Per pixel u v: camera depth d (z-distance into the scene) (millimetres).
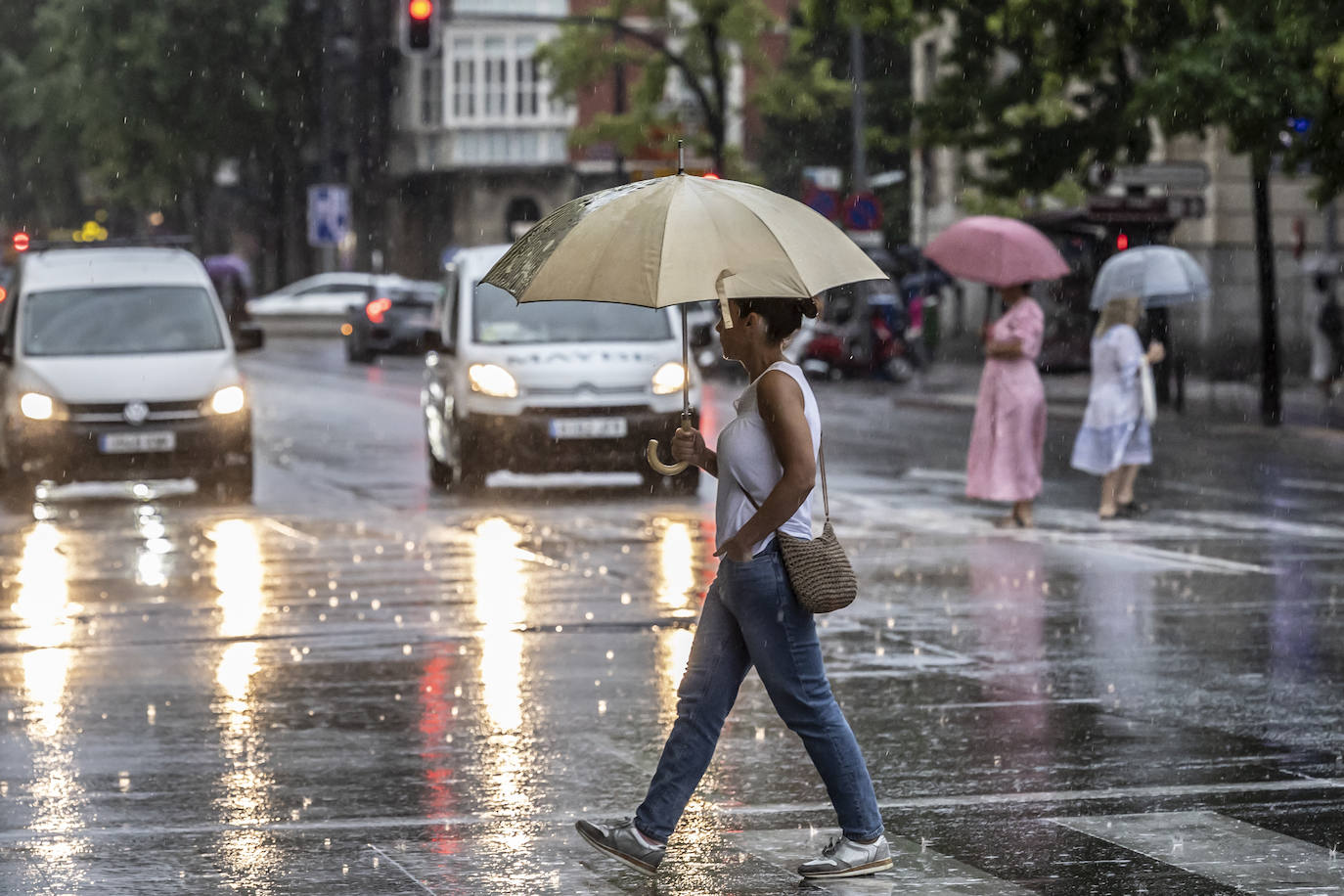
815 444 12195
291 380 80438
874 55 123062
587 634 22547
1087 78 58438
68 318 37750
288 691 19266
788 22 135250
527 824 14117
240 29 135250
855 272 12031
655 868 12461
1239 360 79812
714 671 12484
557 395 37875
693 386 61250
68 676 20031
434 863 12984
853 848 12578
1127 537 31797
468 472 38500
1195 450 50031
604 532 32500
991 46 64625
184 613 24000
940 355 101500
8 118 142750
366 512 35906
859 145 81125
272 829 13938
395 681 19766
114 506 37219
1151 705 18531
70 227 158375
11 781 15531
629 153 99438
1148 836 13680
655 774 12555
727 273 11727
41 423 36031
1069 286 80812
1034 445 32969
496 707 18453
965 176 66250
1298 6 48125
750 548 12133
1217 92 48562
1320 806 14656
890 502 37312
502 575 27328
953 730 17469
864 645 21859
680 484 39312
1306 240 80188
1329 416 61500
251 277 163500
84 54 134625
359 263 158375
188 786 15336
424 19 61500
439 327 41594
